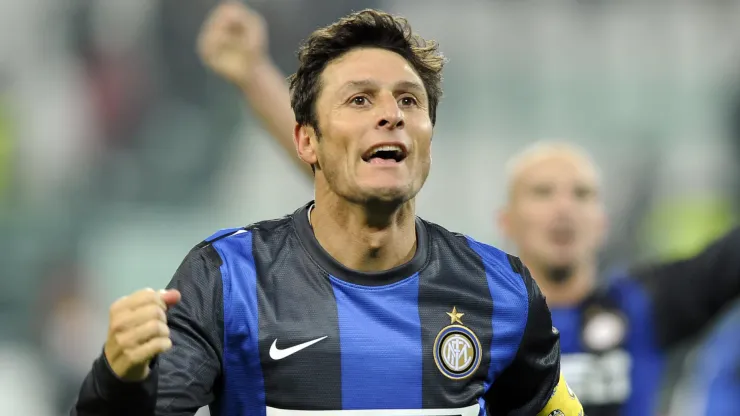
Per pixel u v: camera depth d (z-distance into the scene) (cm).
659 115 4772
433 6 4697
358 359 853
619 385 1662
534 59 4716
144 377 754
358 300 871
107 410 755
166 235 4366
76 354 3891
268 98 1520
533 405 938
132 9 4588
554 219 1734
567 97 4725
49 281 4069
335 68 872
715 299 1584
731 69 4828
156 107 4528
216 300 850
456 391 873
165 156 4472
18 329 3919
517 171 1805
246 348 847
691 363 2955
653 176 4653
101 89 4528
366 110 855
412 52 898
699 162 4709
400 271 886
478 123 4666
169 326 834
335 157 858
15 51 4581
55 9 4612
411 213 896
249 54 1520
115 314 726
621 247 4447
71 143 4478
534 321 916
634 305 1659
